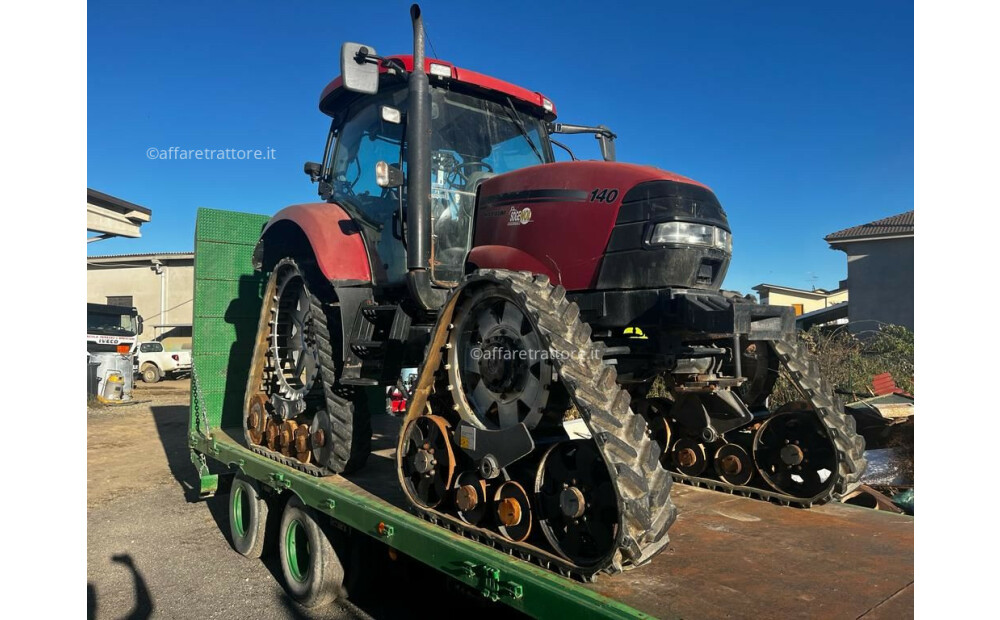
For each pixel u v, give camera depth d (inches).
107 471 307.9
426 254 133.3
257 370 187.9
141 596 163.3
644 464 86.1
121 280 981.8
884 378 280.5
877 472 207.3
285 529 163.9
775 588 88.7
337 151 183.8
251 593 164.6
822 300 1144.2
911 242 630.5
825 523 119.6
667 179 118.0
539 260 127.6
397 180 144.6
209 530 218.1
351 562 154.5
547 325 95.3
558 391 102.0
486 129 162.4
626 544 82.7
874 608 82.7
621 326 118.0
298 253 187.3
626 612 78.9
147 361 737.0
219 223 235.0
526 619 139.6
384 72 149.0
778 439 138.2
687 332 118.4
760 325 121.7
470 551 100.3
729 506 131.5
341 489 139.0
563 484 96.6
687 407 149.3
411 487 120.3
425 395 120.8
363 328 149.5
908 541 109.4
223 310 234.5
